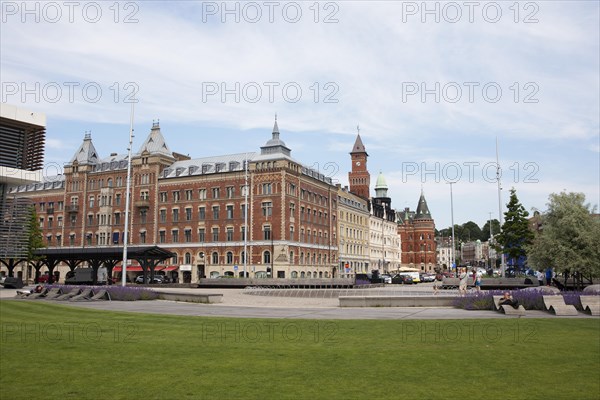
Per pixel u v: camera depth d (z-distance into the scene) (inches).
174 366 476.4
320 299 1414.9
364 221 5027.1
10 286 2122.3
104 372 455.5
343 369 464.4
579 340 612.4
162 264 3668.8
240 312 973.8
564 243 1601.9
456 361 497.0
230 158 3774.6
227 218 3499.0
